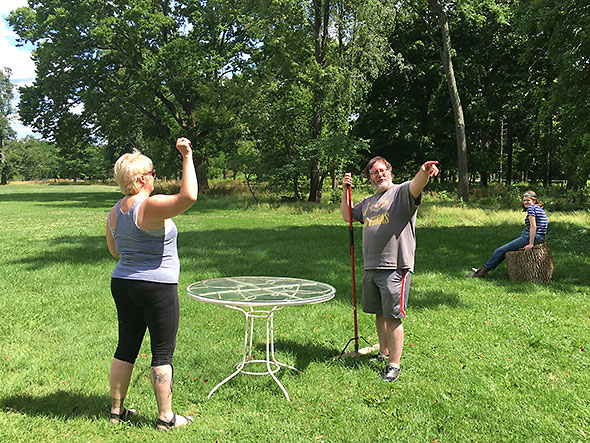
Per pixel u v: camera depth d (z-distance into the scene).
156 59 31.59
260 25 25.20
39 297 6.66
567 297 6.66
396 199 4.05
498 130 41.53
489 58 32.50
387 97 35.09
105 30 30.59
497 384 3.90
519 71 30.30
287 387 3.85
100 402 3.57
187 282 7.56
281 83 26.06
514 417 3.33
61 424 3.19
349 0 23.95
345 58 25.33
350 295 6.82
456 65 30.95
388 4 24.47
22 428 3.12
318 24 25.69
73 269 8.66
